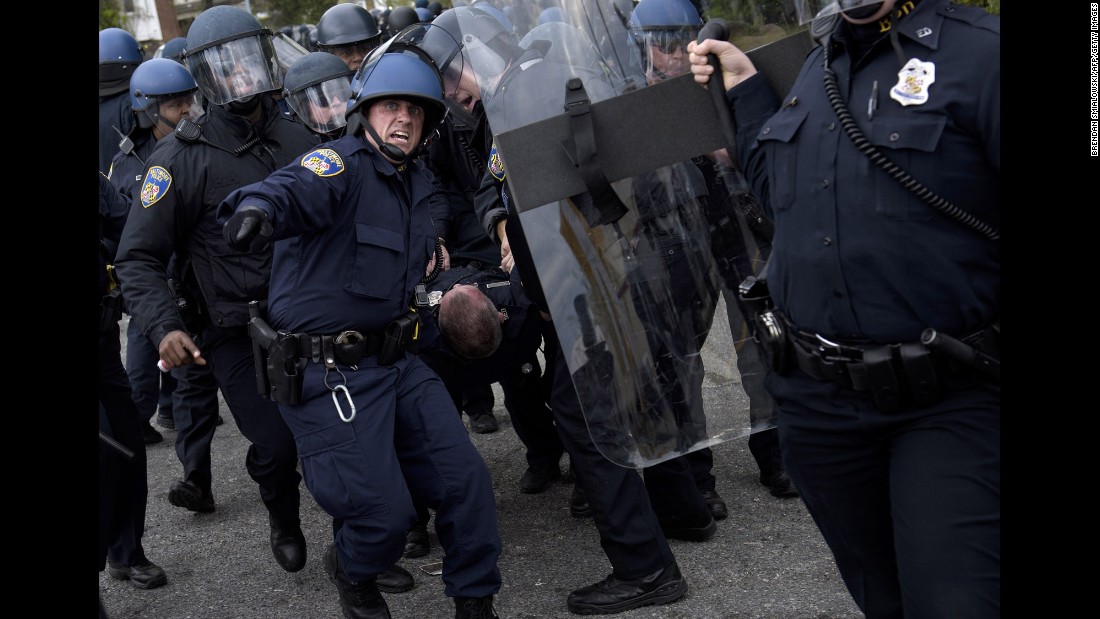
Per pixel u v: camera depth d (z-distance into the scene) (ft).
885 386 5.85
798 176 6.07
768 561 10.89
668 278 7.38
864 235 5.77
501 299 11.07
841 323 5.98
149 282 10.73
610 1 7.14
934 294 5.69
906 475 5.90
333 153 9.03
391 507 8.98
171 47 18.13
